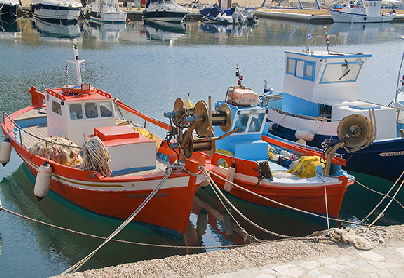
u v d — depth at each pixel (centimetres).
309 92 1573
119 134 1134
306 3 11575
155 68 3169
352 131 1127
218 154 1298
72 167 1145
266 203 1224
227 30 6262
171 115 819
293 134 1593
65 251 1045
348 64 1539
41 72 2873
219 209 1280
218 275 675
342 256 732
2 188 1352
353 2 8788
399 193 1409
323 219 1194
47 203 1261
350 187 1465
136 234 1123
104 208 1120
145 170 1140
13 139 1416
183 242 1103
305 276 673
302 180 1168
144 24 6950
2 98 2234
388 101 2434
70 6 6619
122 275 677
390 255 737
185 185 1048
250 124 1307
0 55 3481
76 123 1316
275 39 5169
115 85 2616
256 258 726
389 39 5369
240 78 1366
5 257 1011
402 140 1359
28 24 6166
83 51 3834
